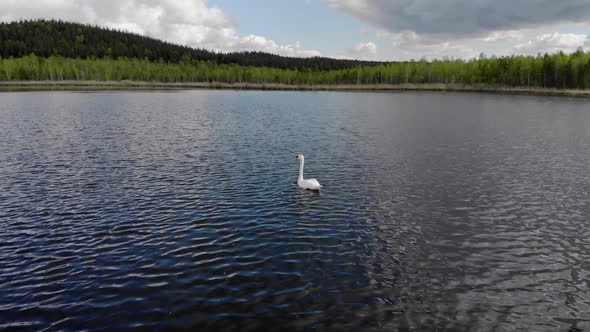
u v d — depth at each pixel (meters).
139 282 12.13
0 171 25.52
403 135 43.28
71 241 15.09
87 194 20.92
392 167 28.16
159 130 44.81
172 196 20.70
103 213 18.12
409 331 10.12
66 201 19.77
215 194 21.14
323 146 36.09
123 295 11.42
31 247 14.55
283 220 17.55
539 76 142.75
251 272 12.84
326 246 14.98
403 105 87.38
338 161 29.89
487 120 58.06
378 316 10.67
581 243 15.62
